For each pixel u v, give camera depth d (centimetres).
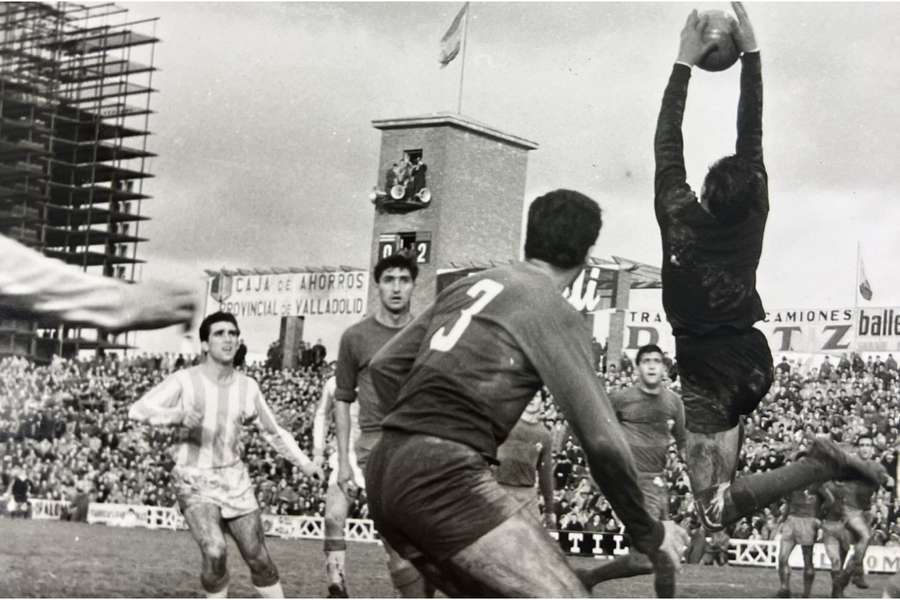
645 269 1355
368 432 570
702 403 1130
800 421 1255
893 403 1243
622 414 702
